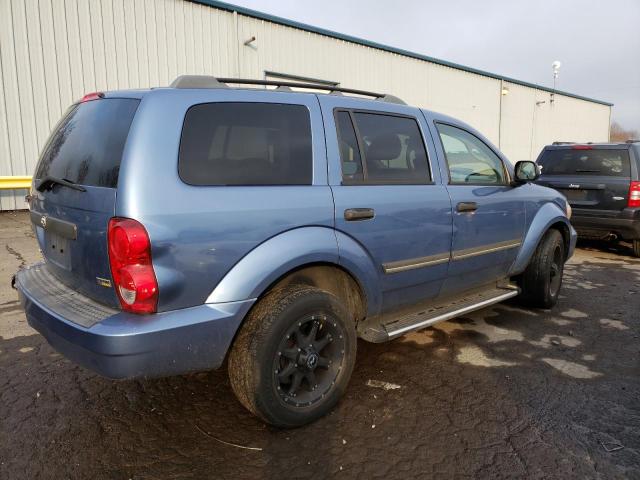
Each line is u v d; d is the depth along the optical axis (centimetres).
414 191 336
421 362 365
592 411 295
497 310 493
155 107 240
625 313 486
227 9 1357
